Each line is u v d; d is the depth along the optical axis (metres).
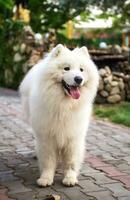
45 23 9.86
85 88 2.94
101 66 7.46
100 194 2.89
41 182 2.98
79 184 3.05
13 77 8.30
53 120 2.93
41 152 3.03
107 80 6.59
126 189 2.98
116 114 5.53
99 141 4.24
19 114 5.53
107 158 3.67
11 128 4.72
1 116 5.38
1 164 3.45
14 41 8.27
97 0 9.08
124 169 3.39
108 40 12.21
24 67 7.88
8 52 8.47
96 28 11.62
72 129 2.96
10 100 6.77
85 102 2.95
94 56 7.45
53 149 3.02
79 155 3.07
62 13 9.83
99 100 6.57
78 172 3.14
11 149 3.88
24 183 3.05
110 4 9.02
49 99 2.88
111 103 6.57
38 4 9.80
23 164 3.45
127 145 4.11
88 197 2.84
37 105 2.96
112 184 3.06
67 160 3.07
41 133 2.98
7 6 9.84
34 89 3.04
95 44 10.22
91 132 4.62
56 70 2.85
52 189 2.95
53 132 2.96
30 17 9.91
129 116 5.39
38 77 2.95
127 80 6.83
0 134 4.45
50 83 2.87
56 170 3.28
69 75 2.82
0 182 3.07
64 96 2.89
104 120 5.36
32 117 3.04
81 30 13.09
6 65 8.55
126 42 12.23
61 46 2.93
